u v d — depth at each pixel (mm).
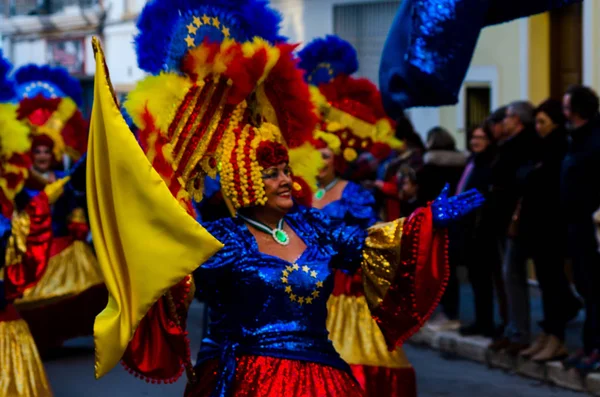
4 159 6766
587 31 11500
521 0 5008
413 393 6715
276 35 4965
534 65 12430
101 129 4082
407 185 9055
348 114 7176
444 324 9742
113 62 24312
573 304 8195
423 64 4746
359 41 16000
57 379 8625
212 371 4543
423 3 4730
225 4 4809
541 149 8172
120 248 4102
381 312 4695
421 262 4527
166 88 4547
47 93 9867
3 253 6441
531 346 8352
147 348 4270
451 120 13922
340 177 7438
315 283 4539
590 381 7594
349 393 4539
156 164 4406
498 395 7734
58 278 9461
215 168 4625
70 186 9516
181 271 3977
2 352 6559
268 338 4469
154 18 4711
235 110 4660
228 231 4562
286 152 4605
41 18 26375
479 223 8812
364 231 4742
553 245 8023
